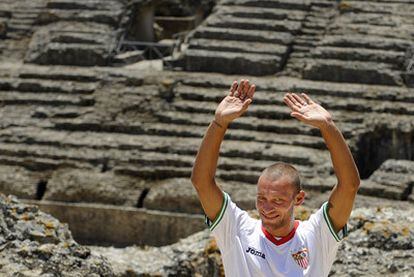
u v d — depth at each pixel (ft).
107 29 112.57
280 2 109.81
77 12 114.93
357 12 108.06
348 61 100.58
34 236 42.60
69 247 42.75
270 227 23.57
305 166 86.74
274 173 23.38
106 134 94.79
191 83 100.07
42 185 89.71
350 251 45.83
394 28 104.58
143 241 85.30
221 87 99.45
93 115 96.84
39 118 97.60
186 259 53.06
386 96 94.94
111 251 64.03
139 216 85.25
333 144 23.95
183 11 132.87
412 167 85.46
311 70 100.58
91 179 88.33
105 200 86.94
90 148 92.12
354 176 24.00
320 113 24.06
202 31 106.83
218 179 86.69
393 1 109.29
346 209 24.13
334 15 108.58
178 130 93.61
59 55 108.68
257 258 23.67
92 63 108.06
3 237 42.01
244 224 24.34
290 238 23.84
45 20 115.65
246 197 83.30
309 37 106.01
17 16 117.50
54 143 92.94
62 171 90.02
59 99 99.35
